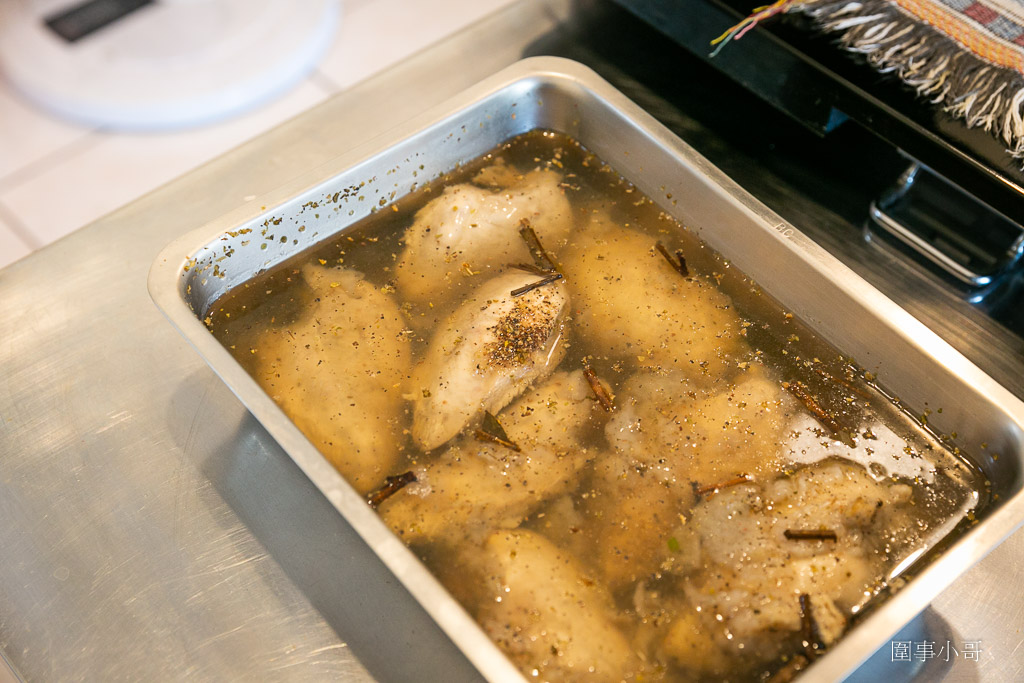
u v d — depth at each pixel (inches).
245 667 27.2
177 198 34.3
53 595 28.2
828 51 32.6
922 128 31.0
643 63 37.6
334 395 29.1
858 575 26.5
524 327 29.8
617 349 30.3
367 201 32.0
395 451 28.6
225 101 54.2
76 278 33.0
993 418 27.3
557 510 27.7
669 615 26.3
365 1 60.4
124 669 27.2
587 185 33.3
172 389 31.1
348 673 27.0
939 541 27.1
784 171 34.9
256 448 30.1
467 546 27.2
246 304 30.6
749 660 25.7
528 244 31.9
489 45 37.8
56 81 54.1
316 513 29.1
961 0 32.4
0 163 53.1
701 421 28.9
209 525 29.0
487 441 28.7
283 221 30.5
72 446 30.3
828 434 28.8
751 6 33.9
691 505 27.7
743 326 30.6
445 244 31.8
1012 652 27.1
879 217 33.8
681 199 32.0
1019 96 30.9
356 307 30.5
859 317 29.1
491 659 23.7
